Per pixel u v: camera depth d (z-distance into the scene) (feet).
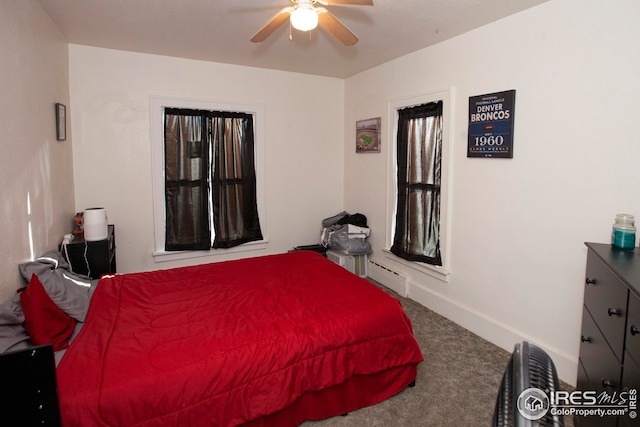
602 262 5.43
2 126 6.19
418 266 12.01
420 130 11.63
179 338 6.08
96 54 11.39
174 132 12.70
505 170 8.91
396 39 10.36
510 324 9.07
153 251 12.80
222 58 12.55
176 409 5.12
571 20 7.36
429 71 11.02
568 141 7.55
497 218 9.21
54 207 9.15
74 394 4.70
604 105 6.92
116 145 11.93
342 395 6.76
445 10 8.33
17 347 5.37
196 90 12.84
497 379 7.95
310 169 15.33
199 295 7.88
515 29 8.45
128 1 8.09
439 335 9.89
